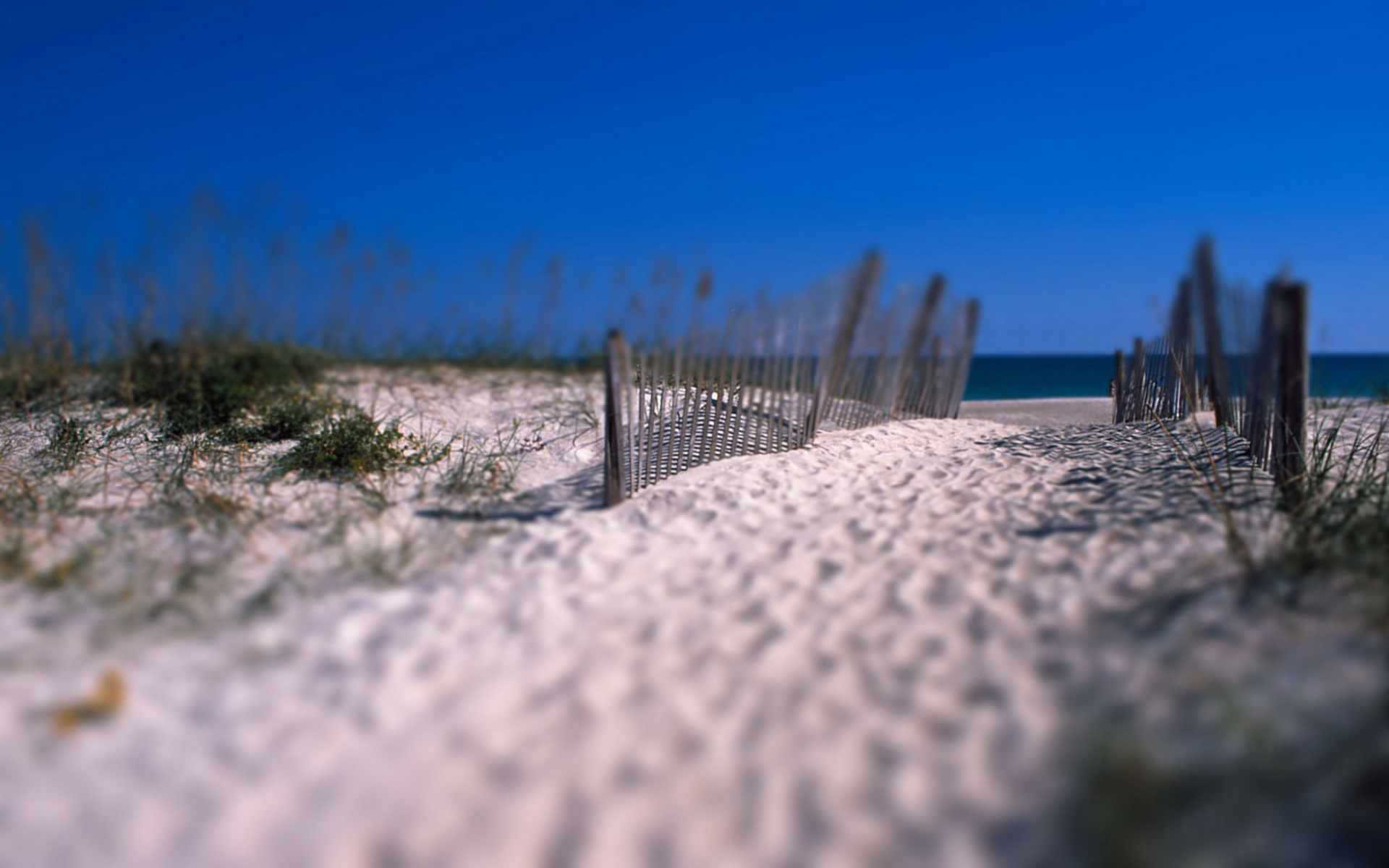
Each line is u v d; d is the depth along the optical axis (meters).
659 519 4.50
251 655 2.82
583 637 3.03
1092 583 3.30
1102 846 1.85
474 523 4.43
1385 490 3.81
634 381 7.14
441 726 2.44
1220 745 2.16
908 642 2.92
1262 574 3.14
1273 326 4.49
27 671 2.67
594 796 2.13
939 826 1.99
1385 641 2.57
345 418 6.55
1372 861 1.77
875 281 6.63
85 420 6.93
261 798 2.11
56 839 1.97
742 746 2.34
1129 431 7.27
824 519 4.42
